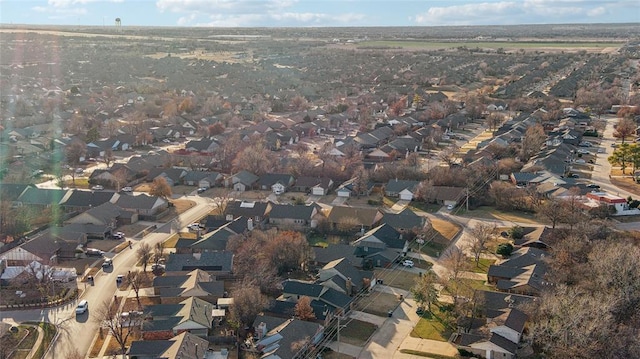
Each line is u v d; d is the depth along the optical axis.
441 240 114.56
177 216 129.12
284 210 122.62
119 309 88.56
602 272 86.94
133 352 75.38
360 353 78.31
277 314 86.44
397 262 105.38
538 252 104.25
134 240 115.69
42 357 77.25
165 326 81.69
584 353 72.75
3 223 115.06
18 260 102.94
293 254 101.50
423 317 87.31
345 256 104.12
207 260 100.62
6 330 82.44
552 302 80.19
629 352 72.75
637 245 102.75
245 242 105.25
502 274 96.81
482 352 77.44
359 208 123.06
